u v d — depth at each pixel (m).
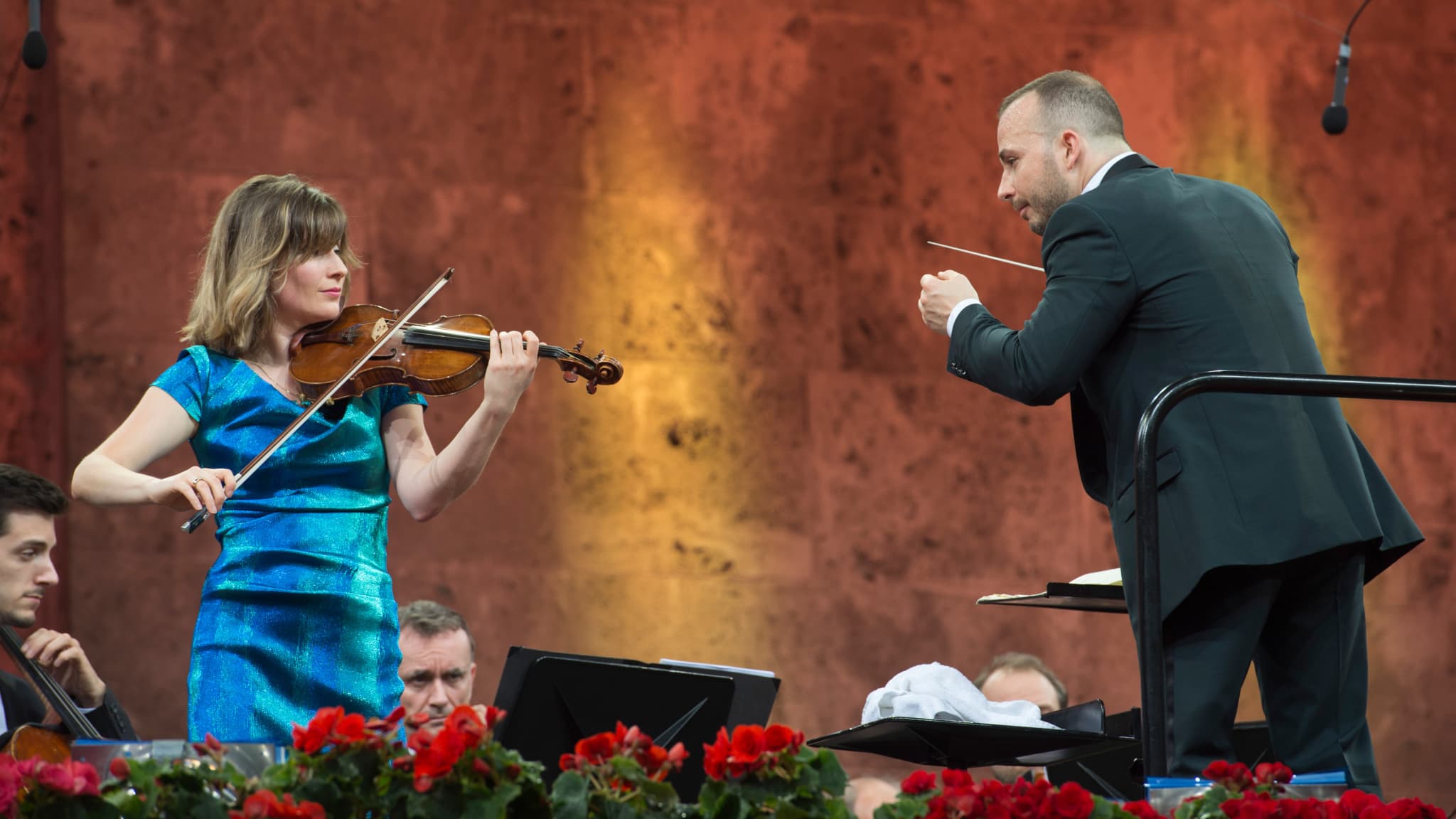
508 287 24.22
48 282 22.80
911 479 25.14
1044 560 25.34
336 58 24.00
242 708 9.59
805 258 25.33
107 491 9.49
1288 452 9.29
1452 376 26.78
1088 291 9.64
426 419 23.41
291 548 9.88
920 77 26.09
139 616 22.12
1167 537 9.31
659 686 9.62
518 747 9.46
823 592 24.56
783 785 7.08
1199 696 9.12
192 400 10.16
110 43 23.19
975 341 10.12
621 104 25.05
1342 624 9.31
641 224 24.84
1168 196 9.90
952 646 24.83
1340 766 9.20
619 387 24.41
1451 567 26.34
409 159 24.09
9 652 11.54
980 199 25.98
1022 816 7.21
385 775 6.86
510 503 23.77
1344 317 26.61
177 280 22.98
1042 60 26.47
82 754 7.01
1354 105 27.20
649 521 24.19
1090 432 10.37
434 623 15.35
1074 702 25.14
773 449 24.78
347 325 10.82
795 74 25.70
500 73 24.64
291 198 10.53
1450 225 27.19
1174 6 26.92
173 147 23.22
